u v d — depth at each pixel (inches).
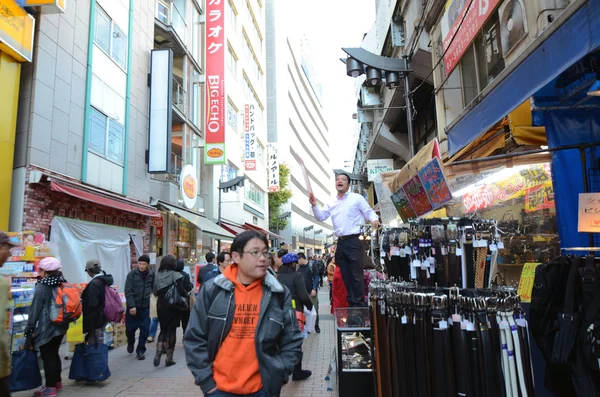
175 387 222.7
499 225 248.4
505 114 167.3
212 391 95.7
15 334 232.5
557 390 123.8
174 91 677.3
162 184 615.8
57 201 367.2
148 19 584.1
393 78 328.8
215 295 102.2
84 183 412.8
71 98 397.4
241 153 1125.1
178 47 689.0
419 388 120.3
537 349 144.2
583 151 177.8
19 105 346.0
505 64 245.0
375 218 178.4
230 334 98.7
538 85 143.9
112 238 448.8
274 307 101.8
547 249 211.2
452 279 127.5
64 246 363.9
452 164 213.6
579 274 117.3
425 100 528.7
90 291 227.5
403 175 187.3
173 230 661.3
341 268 192.5
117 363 279.0
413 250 144.8
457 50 287.4
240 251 102.1
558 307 123.7
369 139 871.1
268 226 1534.2
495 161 213.6
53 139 369.1
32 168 338.0
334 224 192.9
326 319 494.6
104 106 458.6
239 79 1094.4
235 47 1040.8
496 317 110.0
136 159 528.4
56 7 347.3
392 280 163.5
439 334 114.7
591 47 115.9
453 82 349.1
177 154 695.7
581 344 111.3
